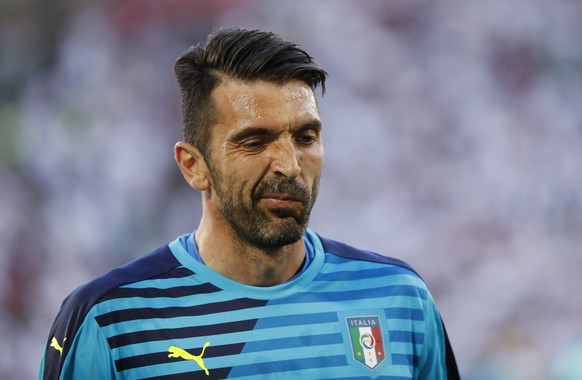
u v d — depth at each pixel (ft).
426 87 118.62
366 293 27.32
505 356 101.71
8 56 125.39
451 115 117.60
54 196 115.14
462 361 103.71
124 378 24.86
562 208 112.88
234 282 26.03
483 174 114.73
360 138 115.55
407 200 113.80
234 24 122.42
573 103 118.62
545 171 114.62
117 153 115.34
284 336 25.72
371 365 26.21
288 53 24.57
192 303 25.73
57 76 123.34
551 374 99.45
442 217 112.98
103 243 112.57
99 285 25.85
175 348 25.00
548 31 121.39
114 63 121.08
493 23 121.29
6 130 120.06
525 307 105.40
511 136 116.16
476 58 120.26
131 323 25.16
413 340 27.55
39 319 107.96
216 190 25.26
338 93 117.50
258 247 25.52
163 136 116.67
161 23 121.90
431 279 110.11
